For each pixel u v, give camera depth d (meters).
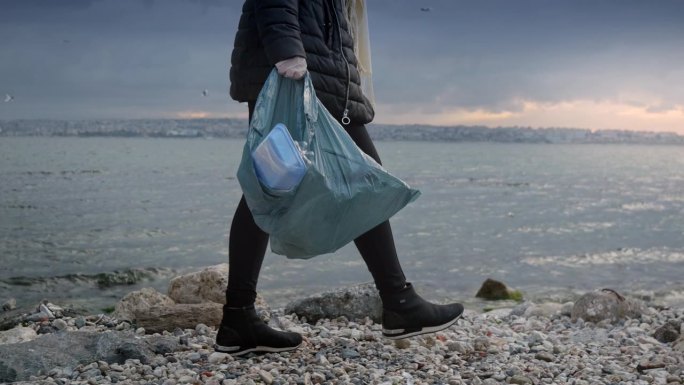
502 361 4.09
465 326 5.21
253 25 3.50
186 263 16.45
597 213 34.06
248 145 3.22
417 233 24.16
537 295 11.84
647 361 4.05
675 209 37.19
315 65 3.41
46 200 36.66
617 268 15.73
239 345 3.72
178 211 32.31
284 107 3.36
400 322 3.72
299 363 3.81
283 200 3.20
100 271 14.65
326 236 3.33
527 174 92.00
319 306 5.42
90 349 4.02
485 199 44.19
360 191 3.26
